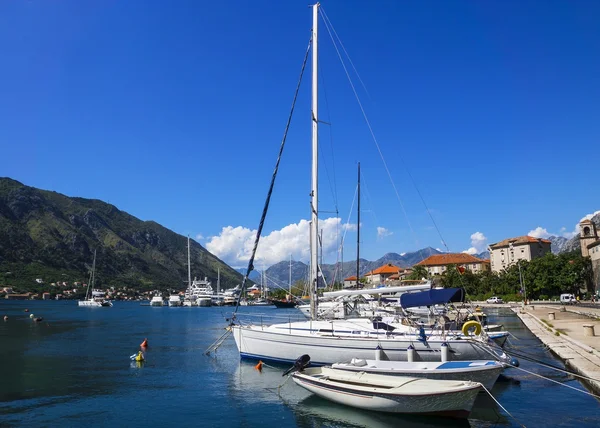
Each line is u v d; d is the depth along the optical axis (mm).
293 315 70125
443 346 19250
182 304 160500
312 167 26531
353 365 19078
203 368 25312
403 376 17547
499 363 17641
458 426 15180
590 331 29594
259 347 24641
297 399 18531
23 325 60375
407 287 21906
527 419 15492
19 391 20188
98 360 28562
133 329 53500
